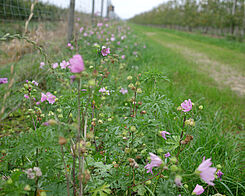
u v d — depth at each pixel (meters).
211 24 25.12
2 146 1.30
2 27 3.30
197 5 29.25
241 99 4.20
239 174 1.80
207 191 1.49
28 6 3.94
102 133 1.69
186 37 21.81
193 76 5.43
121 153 1.53
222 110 3.24
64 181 1.20
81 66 0.87
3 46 2.81
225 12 22.55
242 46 14.03
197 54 10.24
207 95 3.92
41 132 1.09
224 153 2.06
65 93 1.75
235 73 6.71
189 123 1.31
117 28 9.00
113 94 2.45
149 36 19.55
